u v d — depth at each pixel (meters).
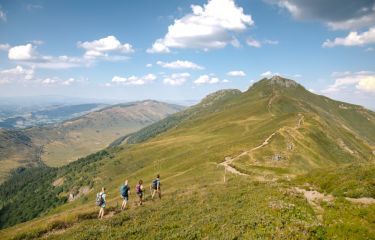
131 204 42.94
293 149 118.62
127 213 35.94
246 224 25.61
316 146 133.75
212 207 33.56
